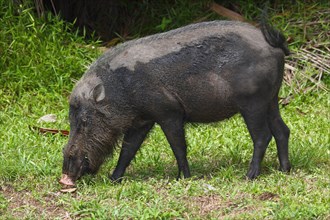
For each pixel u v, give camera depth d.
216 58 12.94
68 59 20.12
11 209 12.57
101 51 20.88
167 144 15.89
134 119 13.38
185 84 12.98
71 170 13.32
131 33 22.84
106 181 13.51
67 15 22.91
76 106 13.27
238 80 12.91
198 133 16.45
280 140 13.83
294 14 22.25
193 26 13.31
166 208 12.01
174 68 12.95
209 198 12.51
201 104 13.10
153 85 13.00
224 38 13.02
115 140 13.49
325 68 20.42
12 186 13.51
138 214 11.85
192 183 12.92
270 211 11.79
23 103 18.84
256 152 13.33
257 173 13.39
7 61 19.91
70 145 13.29
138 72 13.03
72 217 12.15
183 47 13.02
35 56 20.05
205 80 12.95
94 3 23.17
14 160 14.47
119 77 13.11
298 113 18.58
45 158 14.84
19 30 20.39
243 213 11.80
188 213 11.91
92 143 13.31
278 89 13.48
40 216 12.27
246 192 12.66
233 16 22.31
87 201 12.58
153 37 13.30
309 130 16.75
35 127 16.83
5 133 16.55
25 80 19.45
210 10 22.70
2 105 18.77
